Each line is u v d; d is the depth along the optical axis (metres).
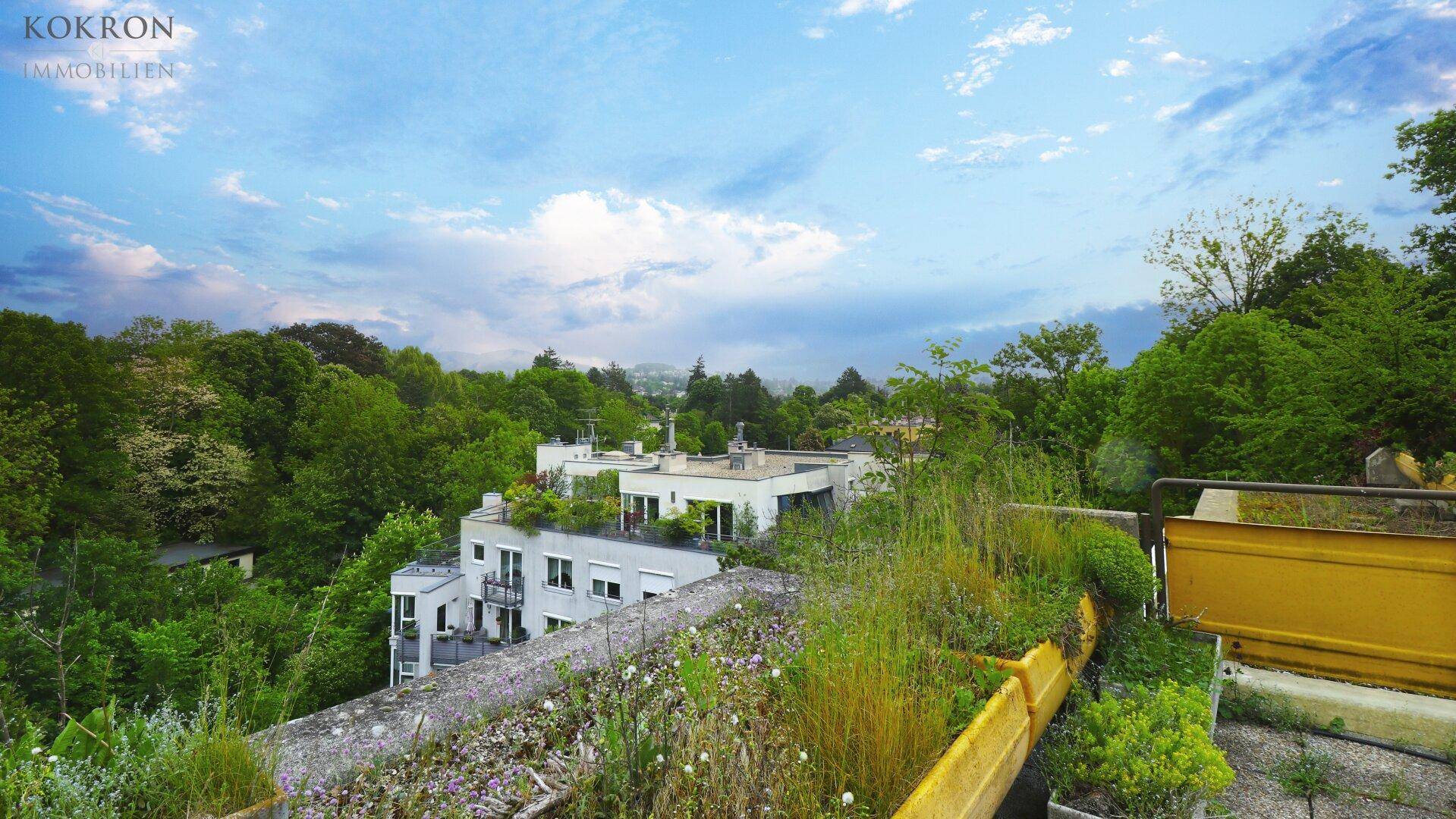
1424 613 4.01
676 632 3.57
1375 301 12.23
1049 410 31.23
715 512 22.30
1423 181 17.55
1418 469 10.38
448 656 25.38
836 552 4.16
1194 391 17.94
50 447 31.88
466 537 27.33
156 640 17.52
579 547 23.78
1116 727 2.91
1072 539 4.26
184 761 1.71
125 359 49.09
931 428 5.90
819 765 2.22
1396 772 3.46
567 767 2.29
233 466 44.84
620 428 82.81
